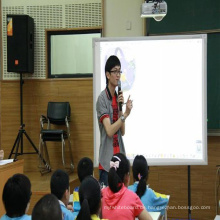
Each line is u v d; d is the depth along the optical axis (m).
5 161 3.67
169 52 3.92
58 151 6.01
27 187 1.97
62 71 6.12
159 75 3.93
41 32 6.08
